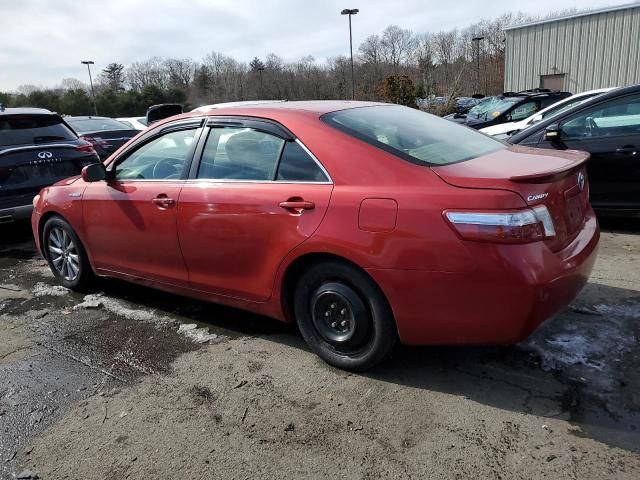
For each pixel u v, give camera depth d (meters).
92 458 2.54
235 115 3.51
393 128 3.28
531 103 12.19
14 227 7.73
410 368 3.13
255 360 3.35
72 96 57.78
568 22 22.83
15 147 6.24
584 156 3.20
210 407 2.88
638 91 5.26
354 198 2.83
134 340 3.74
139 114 59.66
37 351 3.64
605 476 2.22
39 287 4.98
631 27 21.03
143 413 2.86
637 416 2.57
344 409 2.78
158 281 3.98
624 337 3.29
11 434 2.75
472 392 2.85
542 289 2.48
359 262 2.80
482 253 2.49
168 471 2.42
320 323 3.16
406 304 2.73
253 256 3.28
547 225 2.58
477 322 2.60
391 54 51.88
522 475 2.26
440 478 2.27
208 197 3.45
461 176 2.63
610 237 5.41
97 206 4.21
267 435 2.62
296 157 3.14
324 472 2.35
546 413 2.64
